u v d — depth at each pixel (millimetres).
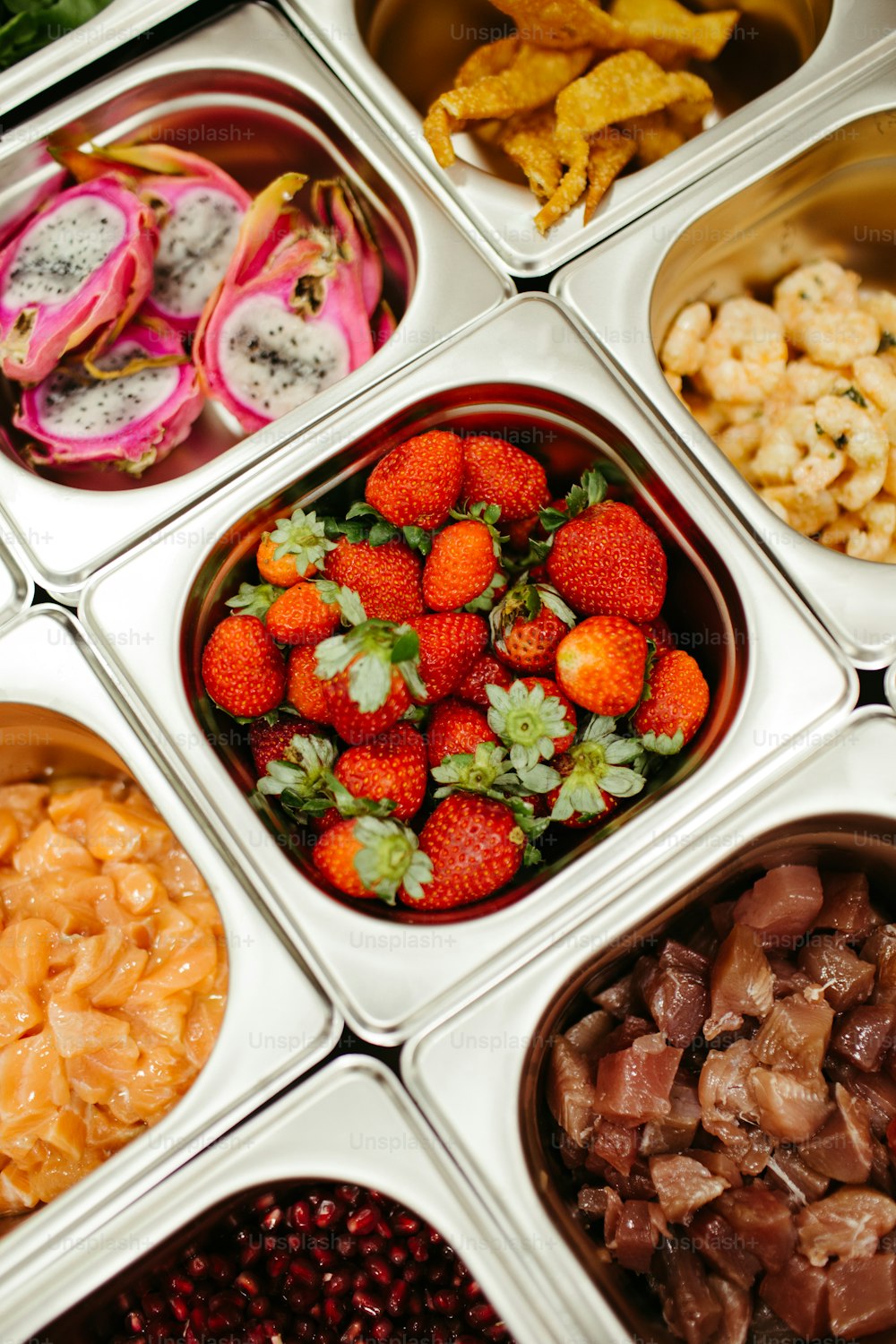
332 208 616
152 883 554
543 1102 529
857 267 635
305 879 522
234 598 552
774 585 542
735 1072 521
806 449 606
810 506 603
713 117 645
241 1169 498
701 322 616
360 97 601
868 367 609
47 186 616
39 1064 527
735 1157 517
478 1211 494
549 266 579
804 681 533
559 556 542
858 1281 502
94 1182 498
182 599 547
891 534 605
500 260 580
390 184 593
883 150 597
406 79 641
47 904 551
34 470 609
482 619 541
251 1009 511
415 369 564
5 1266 492
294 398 613
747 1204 512
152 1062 535
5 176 609
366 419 559
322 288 615
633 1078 513
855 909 537
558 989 512
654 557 542
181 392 616
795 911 528
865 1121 516
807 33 617
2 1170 533
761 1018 525
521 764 526
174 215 630
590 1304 487
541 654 539
